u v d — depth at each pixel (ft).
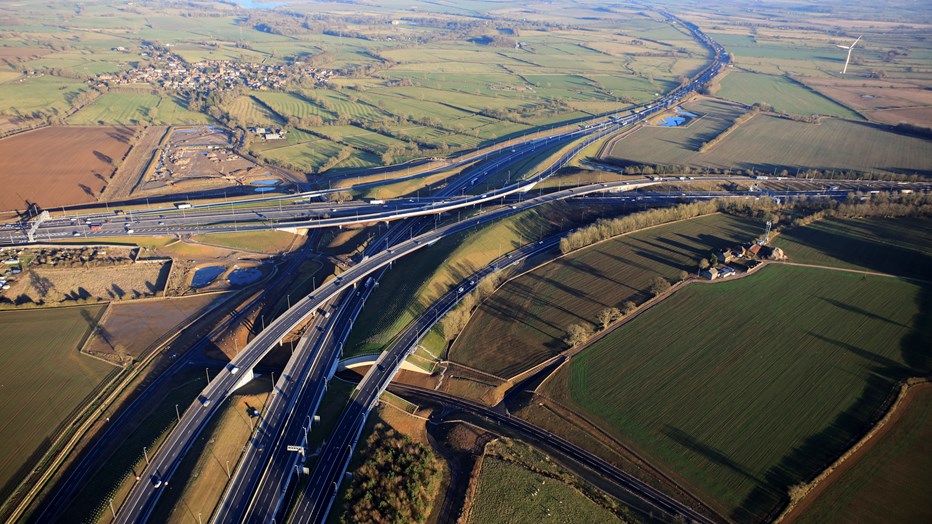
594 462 536.42
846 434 546.26
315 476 514.27
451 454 546.26
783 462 520.01
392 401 615.57
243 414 570.46
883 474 504.43
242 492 493.36
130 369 646.33
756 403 588.50
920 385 604.90
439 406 622.54
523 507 481.87
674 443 546.26
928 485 493.36
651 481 511.81
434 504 488.02
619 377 632.79
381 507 468.34
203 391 598.75
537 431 577.84
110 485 497.05
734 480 506.07
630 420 575.38
